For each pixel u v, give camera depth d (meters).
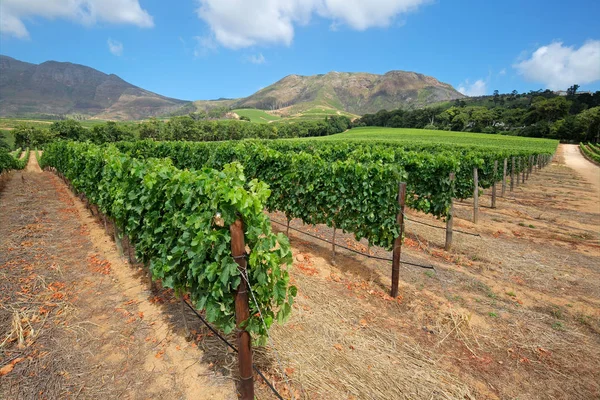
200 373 3.53
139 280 5.70
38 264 6.20
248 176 9.10
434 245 7.83
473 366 3.78
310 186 6.70
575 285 5.86
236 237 2.83
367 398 3.25
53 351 3.81
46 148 27.08
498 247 7.71
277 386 3.38
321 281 5.67
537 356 3.98
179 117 82.25
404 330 4.39
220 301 3.11
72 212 10.78
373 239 5.84
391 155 8.61
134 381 3.41
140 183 4.97
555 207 13.00
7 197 13.48
